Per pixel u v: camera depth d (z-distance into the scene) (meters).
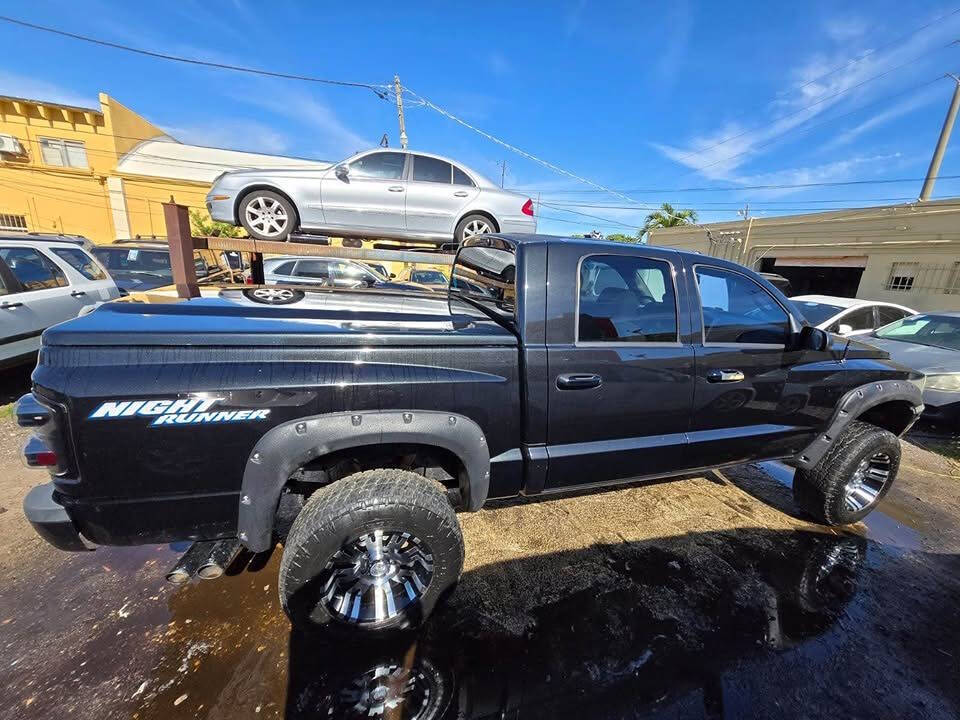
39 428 1.62
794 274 17.50
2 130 19.41
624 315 2.41
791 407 2.87
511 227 5.05
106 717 1.74
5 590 2.37
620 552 2.86
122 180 20.70
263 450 1.77
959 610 2.49
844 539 3.12
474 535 2.98
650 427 2.51
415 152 4.79
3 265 4.95
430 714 1.79
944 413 5.05
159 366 1.70
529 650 2.11
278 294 2.74
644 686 1.95
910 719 1.84
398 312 2.36
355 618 2.01
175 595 2.38
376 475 2.01
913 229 13.17
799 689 1.96
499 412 2.16
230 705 1.80
